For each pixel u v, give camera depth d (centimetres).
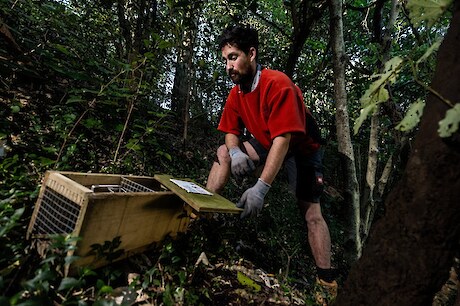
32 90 304
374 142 273
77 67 329
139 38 441
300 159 224
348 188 241
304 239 308
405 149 272
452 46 76
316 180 221
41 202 142
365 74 381
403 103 440
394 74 80
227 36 205
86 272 118
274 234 277
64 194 132
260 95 209
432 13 73
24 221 150
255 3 354
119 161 269
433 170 74
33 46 336
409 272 80
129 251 156
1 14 347
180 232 191
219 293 166
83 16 496
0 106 248
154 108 441
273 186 396
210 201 171
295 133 195
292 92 195
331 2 244
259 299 173
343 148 243
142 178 191
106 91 284
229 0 360
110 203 130
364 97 84
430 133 77
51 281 119
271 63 498
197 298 145
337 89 246
